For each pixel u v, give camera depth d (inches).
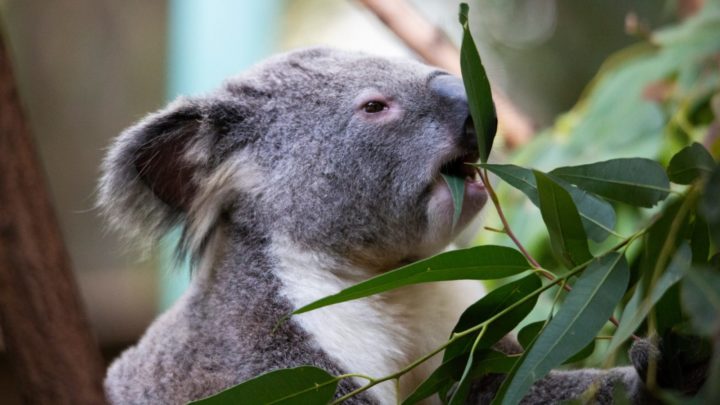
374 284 107.7
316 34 457.7
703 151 98.6
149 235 153.5
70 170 430.9
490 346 113.2
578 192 110.4
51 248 106.3
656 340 97.1
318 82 153.5
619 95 198.8
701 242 99.5
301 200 148.6
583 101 222.1
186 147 154.6
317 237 147.7
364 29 460.1
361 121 147.9
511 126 214.4
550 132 205.6
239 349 138.7
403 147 145.6
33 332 105.1
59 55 430.3
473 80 113.0
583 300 98.0
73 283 107.7
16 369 106.6
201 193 152.3
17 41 429.1
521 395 94.1
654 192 101.8
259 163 151.9
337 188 148.3
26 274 104.7
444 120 143.7
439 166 143.2
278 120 152.7
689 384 95.9
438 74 150.6
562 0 458.9
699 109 187.6
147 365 150.3
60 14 429.1
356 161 147.8
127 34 434.9
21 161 105.2
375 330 142.9
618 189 103.4
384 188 146.8
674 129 186.5
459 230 145.3
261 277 144.3
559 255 106.9
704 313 78.5
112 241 416.8
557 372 132.5
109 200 149.2
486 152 116.4
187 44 294.5
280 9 440.1
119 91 435.8
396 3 212.4
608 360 105.1
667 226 100.4
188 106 154.2
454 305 153.4
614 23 441.1
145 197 152.0
